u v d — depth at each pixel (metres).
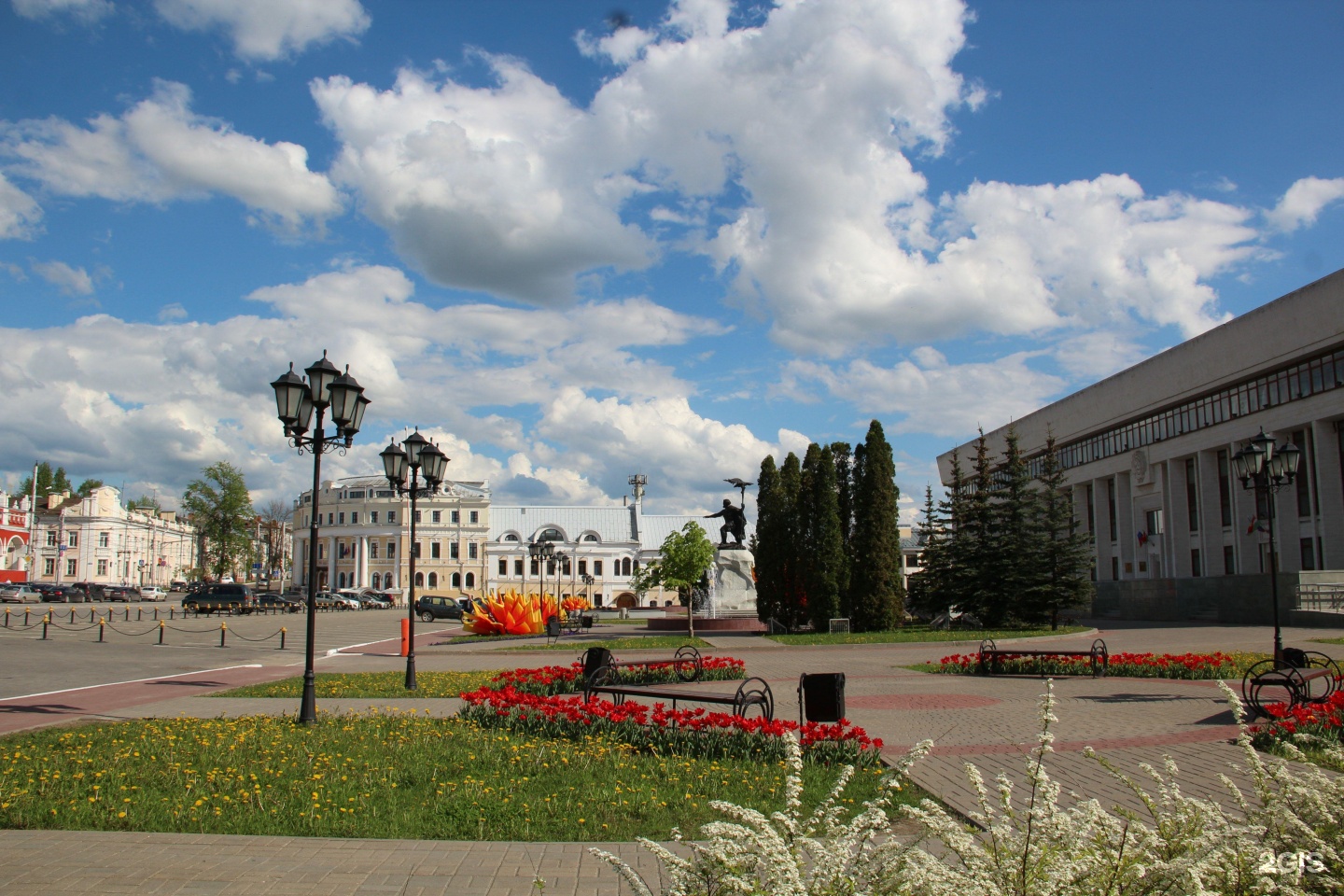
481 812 8.24
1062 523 42.75
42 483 129.25
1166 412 60.91
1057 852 4.12
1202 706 15.59
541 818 8.15
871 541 38.53
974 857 4.14
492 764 10.05
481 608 45.75
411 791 9.02
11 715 14.50
